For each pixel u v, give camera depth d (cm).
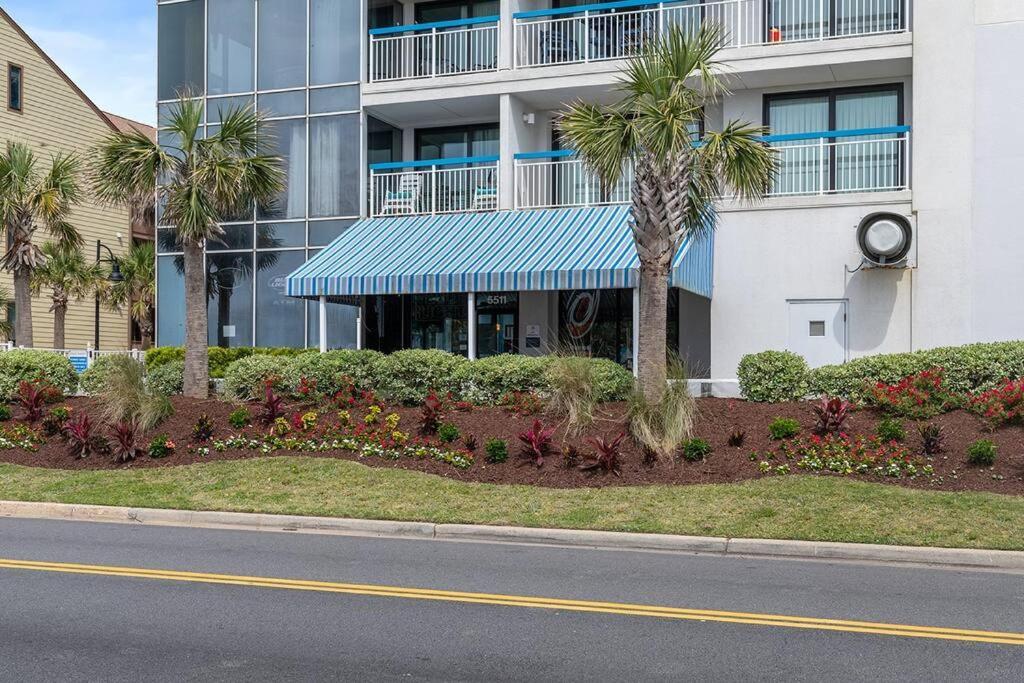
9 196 2462
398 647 699
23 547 1087
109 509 1299
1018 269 1933
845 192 2042
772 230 2081
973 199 1962
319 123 2459
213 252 2525
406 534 1188
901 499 1167
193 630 743
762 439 1426
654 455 1371
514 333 2470
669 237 1506
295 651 690
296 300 2470
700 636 727
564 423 1530
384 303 2503
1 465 1538
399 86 2397
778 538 1084
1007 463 1277
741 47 2147
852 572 974
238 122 1859
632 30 2300
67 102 3700
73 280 3212
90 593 862
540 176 2452
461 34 2522
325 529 1220
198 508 1289
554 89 2297
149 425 1633
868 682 622
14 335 3406
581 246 1988
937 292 1978
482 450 1461
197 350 1861
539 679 629
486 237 2139
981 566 1006
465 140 2577
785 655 679
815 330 2053
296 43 2486
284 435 1584
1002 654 682
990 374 1527
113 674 639
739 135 1502
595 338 2400
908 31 2042
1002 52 1958
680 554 1073
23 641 714
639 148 1517
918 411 1459
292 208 2469
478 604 825
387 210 2428
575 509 1214
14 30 3459
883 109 2194
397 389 1750
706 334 2295
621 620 773
